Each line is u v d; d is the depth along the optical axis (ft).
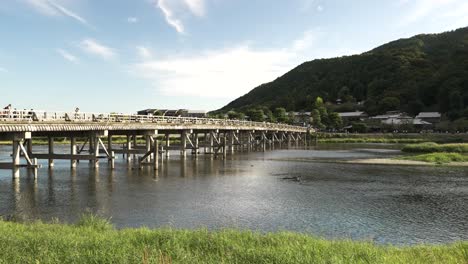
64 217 63.77
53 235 42.45
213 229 58.34
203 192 88.12
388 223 64.13
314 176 116.37
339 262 33.04
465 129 374.63
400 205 77.10
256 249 38.34
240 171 126.31
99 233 46.16
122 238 42.11
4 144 248.11
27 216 63.93
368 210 72.74
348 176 116.67
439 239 56.03
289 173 122.62
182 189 91.40
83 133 113.91
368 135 375.66
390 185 100.58
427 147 208.64
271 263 33.50
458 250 41.39
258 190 91.81
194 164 146.10
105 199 78.23
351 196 85.66
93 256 33.78
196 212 69.31
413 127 418.10
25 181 97.35
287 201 79.87
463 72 482.69
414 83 548.72
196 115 404.16
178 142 275.80
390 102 514.68
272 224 62.44
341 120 458.50
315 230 59.62
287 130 307.99
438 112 463.01
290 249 37.78
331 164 149.48
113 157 119.65
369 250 39.27
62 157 110.52
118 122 116.67
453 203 79.10
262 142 275.18
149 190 89.25
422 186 99.04
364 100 601.62
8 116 83.10
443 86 473.26
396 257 37.27
